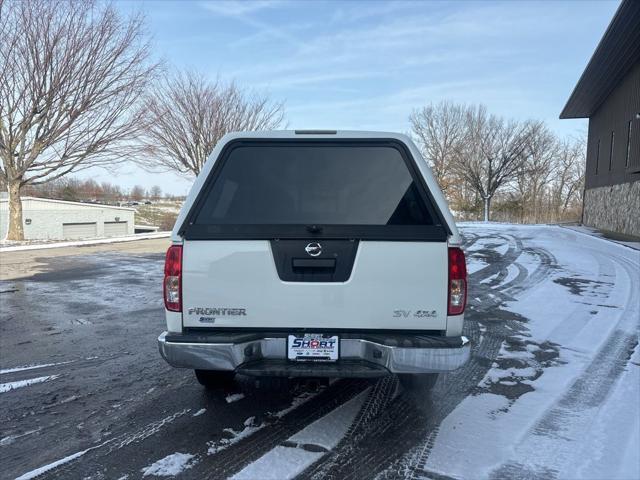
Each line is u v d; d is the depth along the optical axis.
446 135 44.12
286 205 3.21
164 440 3.20
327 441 3.17
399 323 3.02
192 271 3.08
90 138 19.09
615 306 6.81
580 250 13.15
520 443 3.12
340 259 3.02
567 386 4.04
